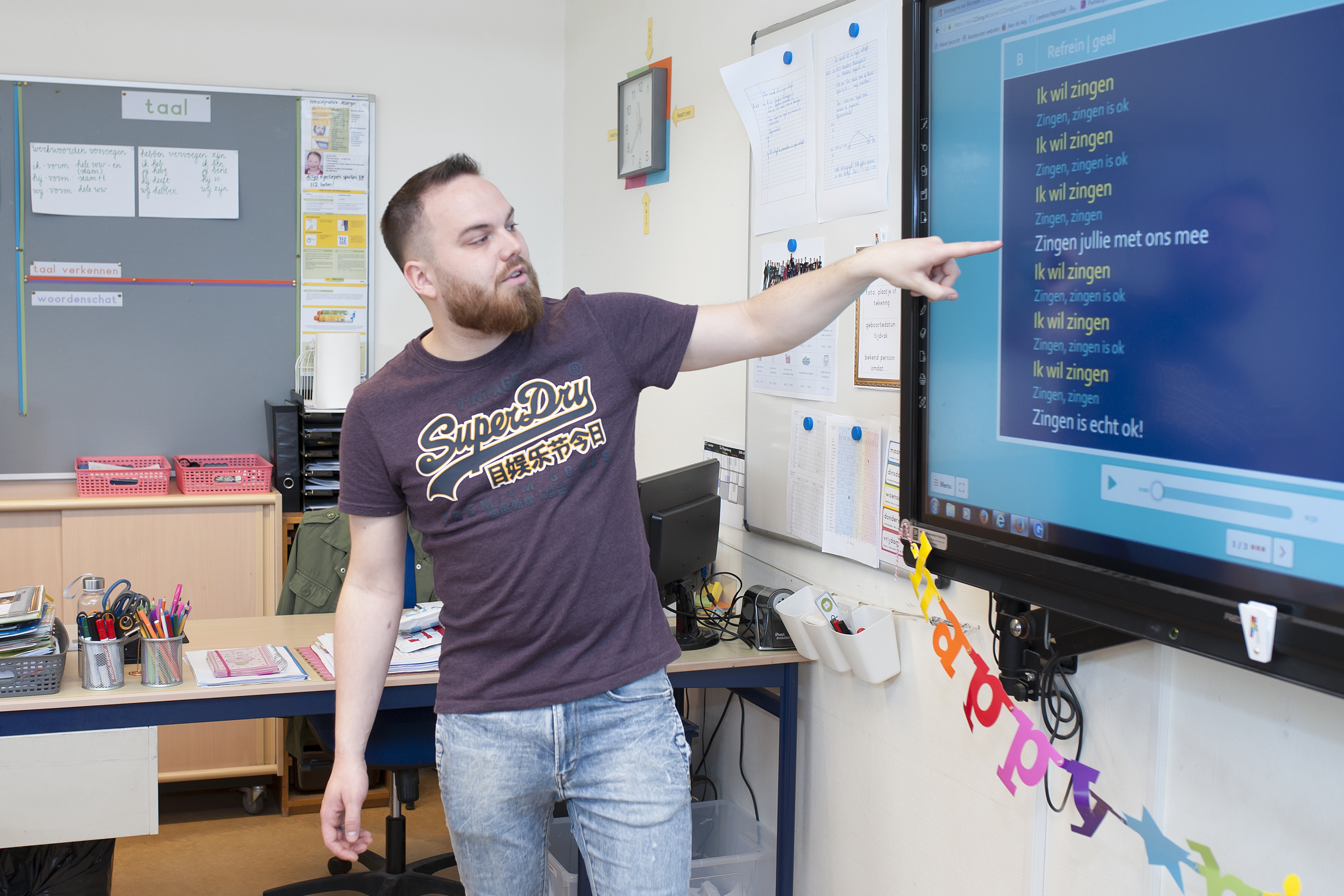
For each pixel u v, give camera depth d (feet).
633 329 5.09
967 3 4.98
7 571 10.43
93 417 11.80
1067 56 4.46
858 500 7.16
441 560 5.13
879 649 6.74
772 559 8.36
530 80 13.07
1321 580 3.51
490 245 4.81
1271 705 4.36
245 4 12.07
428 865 9.05
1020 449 4.81
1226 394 3.84
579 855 8.19
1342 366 3.44
